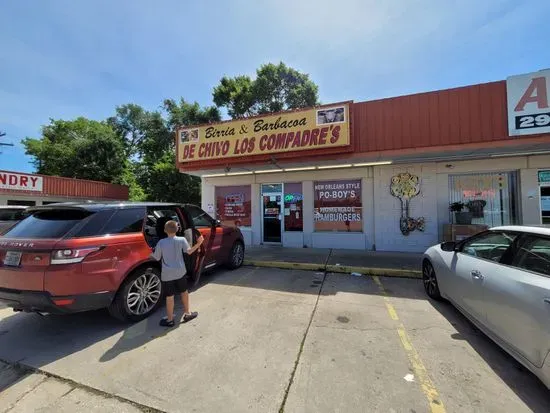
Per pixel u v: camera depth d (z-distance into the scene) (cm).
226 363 324
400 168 939
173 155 2602
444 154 783
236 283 630
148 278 462
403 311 468
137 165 3591
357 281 645
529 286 283
